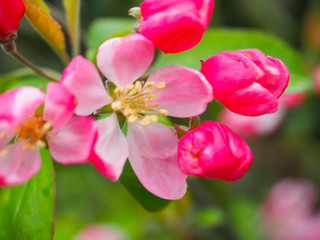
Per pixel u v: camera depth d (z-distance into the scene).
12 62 0.42
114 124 0.26
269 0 0.45
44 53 0.43
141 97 0.26
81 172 0.41
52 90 0.24
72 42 0.29
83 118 0.24
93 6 0.40
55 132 0.24
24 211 0.26
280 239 0.44
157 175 0.26
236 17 0.43
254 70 0.25
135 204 0.39
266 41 0.31
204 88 0.25
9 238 0.26
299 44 0.45
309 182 0.47
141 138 0.26
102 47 0.25
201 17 0.25
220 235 0.38
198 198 0.36
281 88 0.25
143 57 0.26
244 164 0.25
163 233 0.38
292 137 0.49
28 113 0.24
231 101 0.25
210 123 0.25
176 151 0.26
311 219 0.44
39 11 0.27
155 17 0.25
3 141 0.24
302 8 0.44
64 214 0.41
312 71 0.39
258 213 0.44
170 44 0.25
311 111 0.47
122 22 0.33
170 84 0.26
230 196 0.39
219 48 0.31
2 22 0.26
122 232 0.39
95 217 0.40
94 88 0.25
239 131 0.41
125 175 0.27
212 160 0.24
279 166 0.51
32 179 0.26
